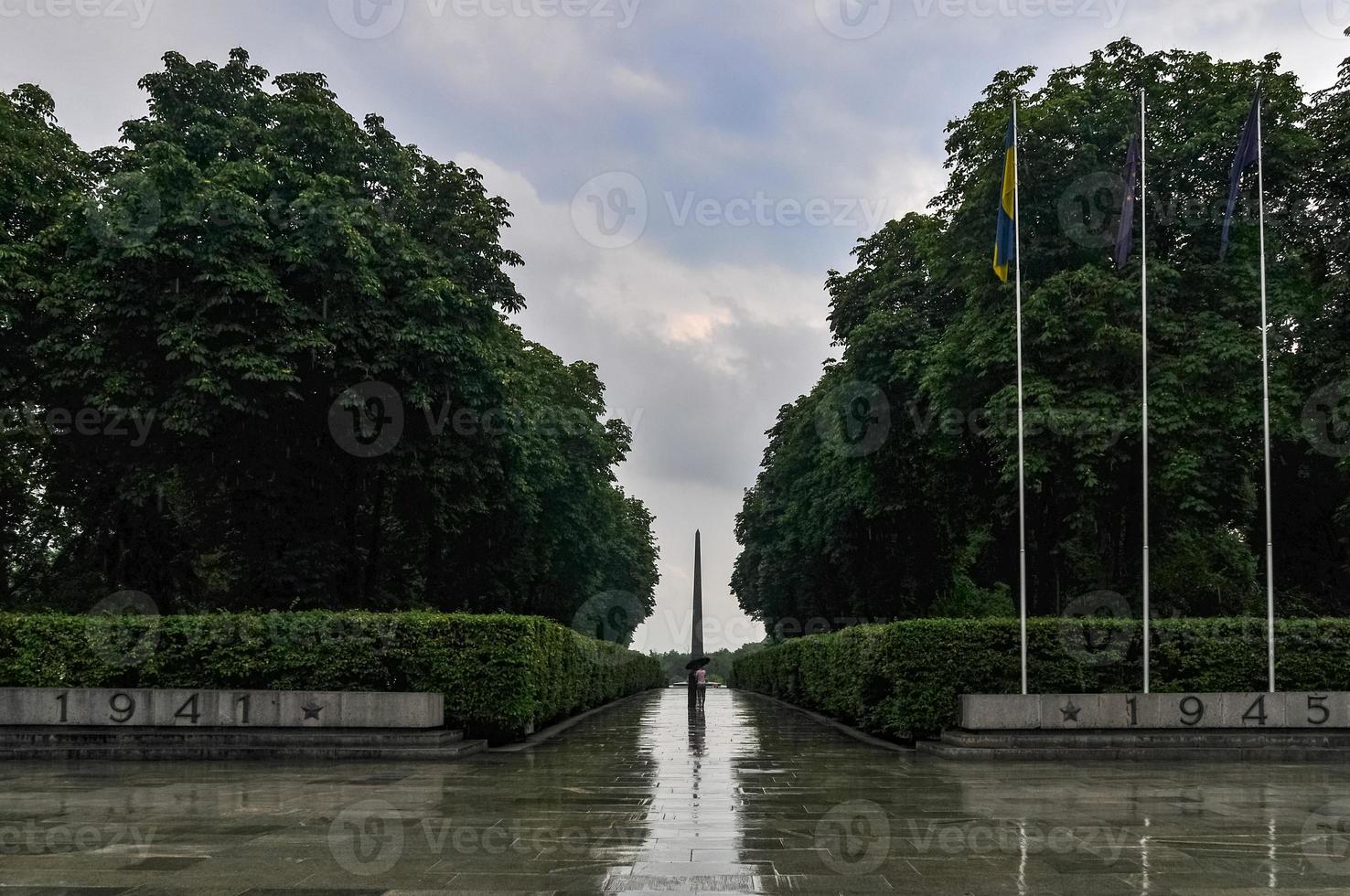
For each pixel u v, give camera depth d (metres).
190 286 23.80
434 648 20.27
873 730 24.31
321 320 24.98
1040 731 19.75
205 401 23.20
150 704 19.00
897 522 38.91
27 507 32.03
